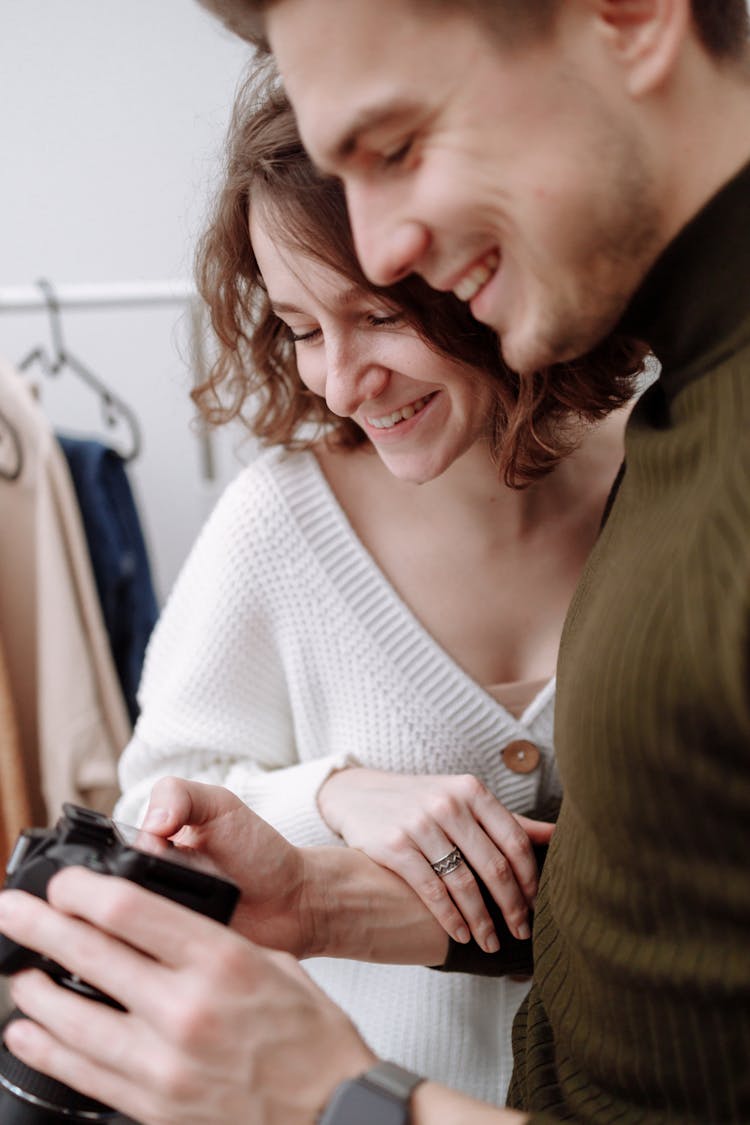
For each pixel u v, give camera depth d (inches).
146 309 72.5
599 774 20.4
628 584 20.3
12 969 21.4
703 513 18.9
